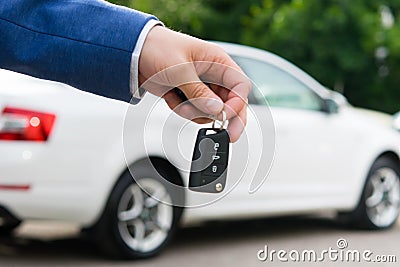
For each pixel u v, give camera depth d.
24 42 0.96
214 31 13.97
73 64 0.95
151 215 4.77
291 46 13.55
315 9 13.34
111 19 0.94
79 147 4.25
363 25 13.30
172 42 0.92
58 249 5.16
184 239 5.60
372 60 14.02
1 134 4.09
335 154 5.89
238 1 14.03
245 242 5.56
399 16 13.88
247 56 5.54
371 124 6.25
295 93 5.73
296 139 5.58
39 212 4.22
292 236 5.86
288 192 5.53
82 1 0.97
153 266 4.63
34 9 0.97
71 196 4.27
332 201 5.88
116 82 0.94
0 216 4.18
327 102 5.92
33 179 4.11
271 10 13.81
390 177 6.30
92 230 4.57
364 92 14.37
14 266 4.62
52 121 4.14
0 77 4.20
